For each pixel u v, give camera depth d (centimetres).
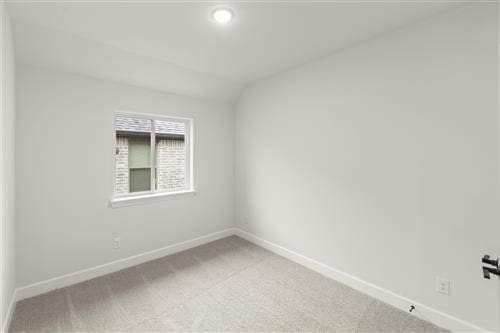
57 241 225
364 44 212
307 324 178
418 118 181
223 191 368
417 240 184
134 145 288
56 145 223
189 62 259
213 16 173
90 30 192
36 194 214
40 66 214
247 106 348
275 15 172
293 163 282
